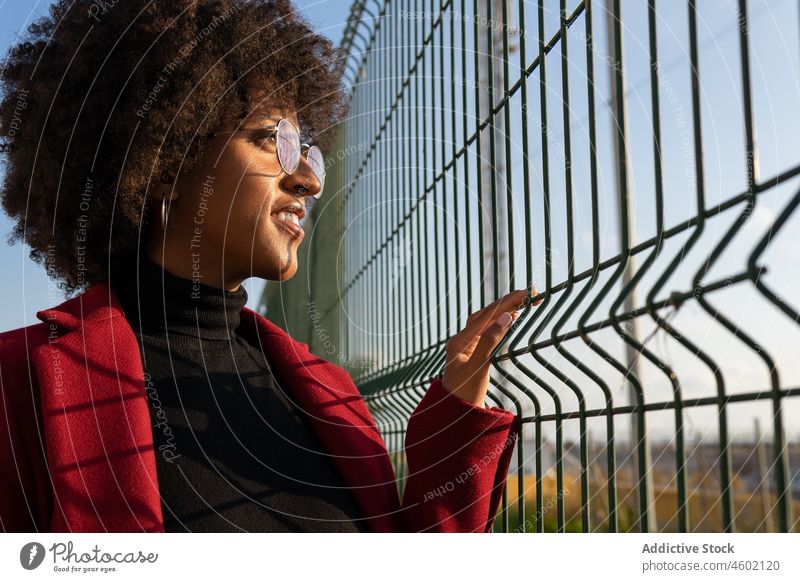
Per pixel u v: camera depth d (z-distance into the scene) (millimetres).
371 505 1608
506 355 1745
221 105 1541
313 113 2076
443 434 1633
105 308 1439
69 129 1640
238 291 1646
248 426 1535
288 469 1543
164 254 1545
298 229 1594
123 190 1540
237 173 1524
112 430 1305
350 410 1746
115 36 1646
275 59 1724
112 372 1352
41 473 1305
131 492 1272
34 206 1709
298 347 1826
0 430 1299
